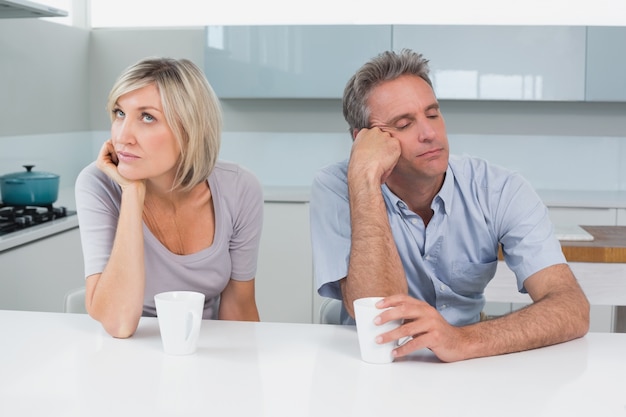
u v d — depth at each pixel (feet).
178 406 3.51
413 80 5.45
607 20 14.17
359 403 3.56
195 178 5.46
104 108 15.39
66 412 3.43
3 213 10.54
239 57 13.73
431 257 5.86
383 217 5.16
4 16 11.02
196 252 5.84
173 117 5.14
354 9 14.65
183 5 15.08
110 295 4.74
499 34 13.34
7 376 3.93
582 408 3.51
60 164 14.23
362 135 5.41
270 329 4.91
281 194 13.06
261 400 3.59
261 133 15.07
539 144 14.70
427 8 14.52
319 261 5.62
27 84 12.88
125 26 15.31
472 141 14.79
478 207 5.77
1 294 9.09
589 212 12.73
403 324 4.24
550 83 13.34
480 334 4.34
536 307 4.69
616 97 13.26
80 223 5.47
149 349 4.43
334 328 4.95
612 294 7.62
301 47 13.58
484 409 3.50
